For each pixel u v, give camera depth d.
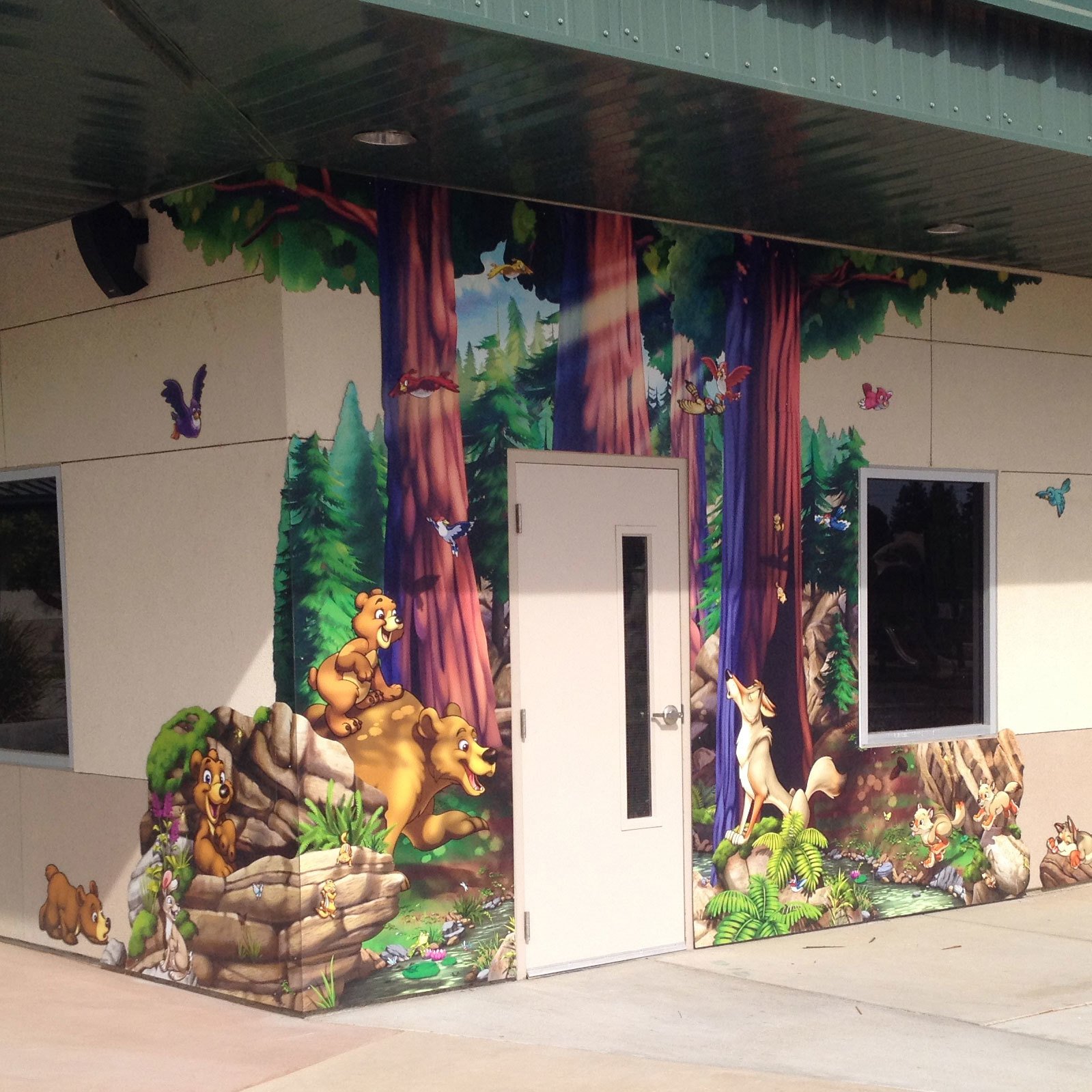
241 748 6.45
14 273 7.62
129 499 6.99
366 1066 5.50
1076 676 9.34
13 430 7.64
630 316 7.38
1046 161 6.57
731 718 7.73
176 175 6.45
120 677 7.04
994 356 8.99
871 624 8.41
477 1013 6.28
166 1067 5.50
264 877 6.32
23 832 7.61
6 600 7.77
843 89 5.68
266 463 6.33
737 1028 6.06
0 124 5.68
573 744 7.12
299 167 6.31
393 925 6.46
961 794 8.71
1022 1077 5.39
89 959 7.20
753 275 7.90
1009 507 9.06
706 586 7.65
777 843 7.88
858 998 6.57
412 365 6.61
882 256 8.46
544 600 7.03
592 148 6.18
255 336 6.36
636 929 7.33
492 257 6.90
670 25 5.21
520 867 6.88
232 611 6.50
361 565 6.41
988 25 6.14
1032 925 8.15
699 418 7.64
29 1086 5.29
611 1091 5.20
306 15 4.64
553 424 7.07
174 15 4.64
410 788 6.52
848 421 8.28
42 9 4.55
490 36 4.84
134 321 6.95
